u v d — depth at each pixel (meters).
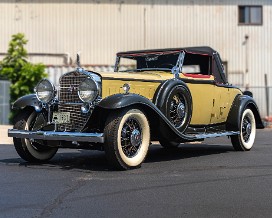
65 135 6.54
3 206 4.67
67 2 25.89
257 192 5.28
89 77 6.71
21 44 21.22
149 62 8.58
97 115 6.74
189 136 7.61
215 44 25.91
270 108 21.88
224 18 25.89
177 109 7.59
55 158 8.04
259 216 4.34
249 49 25.95
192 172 6.52
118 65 9.09
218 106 8.75
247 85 25.81
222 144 10.82
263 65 25.80
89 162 7.52
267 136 13.12
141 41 25.92
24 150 7.32
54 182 5.79
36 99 7.33
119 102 6.32
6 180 5.93
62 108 7.08
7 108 18.53
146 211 4.49
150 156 8.40
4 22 25.97
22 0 25.94
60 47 25.89
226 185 5.64
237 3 25.86
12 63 20.86
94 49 25.94
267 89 21.92
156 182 5.79
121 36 25.94
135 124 6.77
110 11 25.95
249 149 9.41
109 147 6.41
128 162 6.62
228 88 9.02
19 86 20.19
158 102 7.30
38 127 7.34
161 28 25.91
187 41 25.89
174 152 9.07
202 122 8.42
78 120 6.93
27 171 6.60
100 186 5.56
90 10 25.92
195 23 25.88
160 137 7.42
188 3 25.89
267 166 7.09
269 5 25.78
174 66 8.03
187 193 5.22
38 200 4.90
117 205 4.70
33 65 20.78
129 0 25.89
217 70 8.83
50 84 7.18
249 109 9.41
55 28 25.91
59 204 4.74
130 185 5.61
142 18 25.92
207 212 4.46
